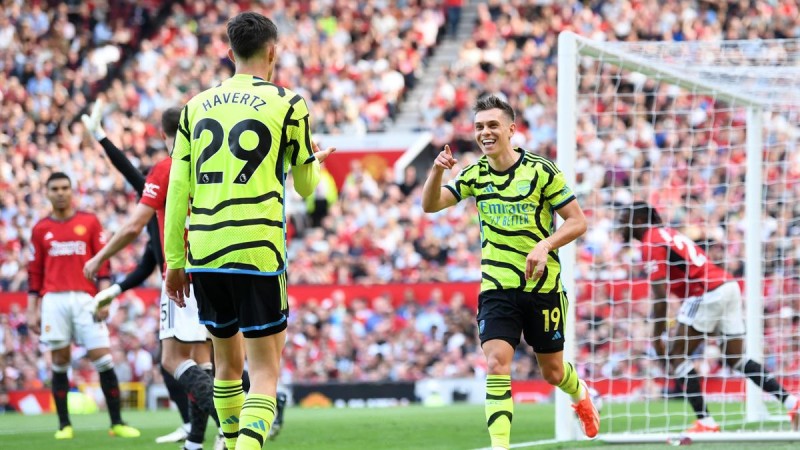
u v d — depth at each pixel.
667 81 23.55
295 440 21.09
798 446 18.80
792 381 32.47
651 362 38.97
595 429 17.34
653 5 59.84
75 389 37.38
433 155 55.16
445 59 62.88
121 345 41.88
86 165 54.19
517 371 40.59
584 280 43.06
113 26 63.34
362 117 58.59
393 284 43.69
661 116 52.09
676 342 22.58
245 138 12.70
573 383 16.59
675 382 35.19
